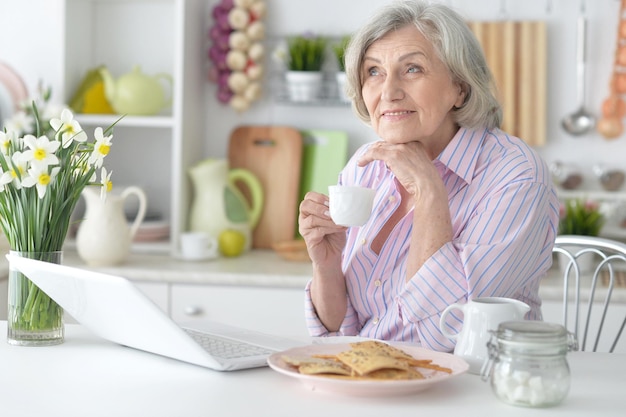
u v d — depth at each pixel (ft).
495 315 5.19
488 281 6.20
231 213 12.45
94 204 11.36
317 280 7.05
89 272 5.24
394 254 6.97
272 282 10.80
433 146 7.09
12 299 5.81
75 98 12.46
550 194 6.81
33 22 13.10
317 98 12.51
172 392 4.74
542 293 10.32
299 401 4.59
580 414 4.40
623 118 12.28
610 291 8.43
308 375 4.65
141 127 13.25
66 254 12.28
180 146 12.13
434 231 6.27
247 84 12.66
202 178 12.39
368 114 7.28
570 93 12.42
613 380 5.07
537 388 4.46
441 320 5.43
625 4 12.04
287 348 5.64
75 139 5.86
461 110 6.93
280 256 12.31
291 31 12.94
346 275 7.16
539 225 6.55
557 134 12.49
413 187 6.36
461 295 6.19
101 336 5.93
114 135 13.30
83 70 12.89
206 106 13.19
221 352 5.44
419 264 6.29
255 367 5.24
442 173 6.94
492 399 4.65
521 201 6.50
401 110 6.64
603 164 12.41
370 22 6.80
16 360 5.42
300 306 10.80
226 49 12.71
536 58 12.28
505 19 12.42
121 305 5.24
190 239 11.74
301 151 12.82
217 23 12.66
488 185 6.73
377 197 7.31
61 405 4.52
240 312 10.93
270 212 12.88
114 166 13.34
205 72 13.08
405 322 6.46
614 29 12.26
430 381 4.61
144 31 13.15
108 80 12.30
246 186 13.01
